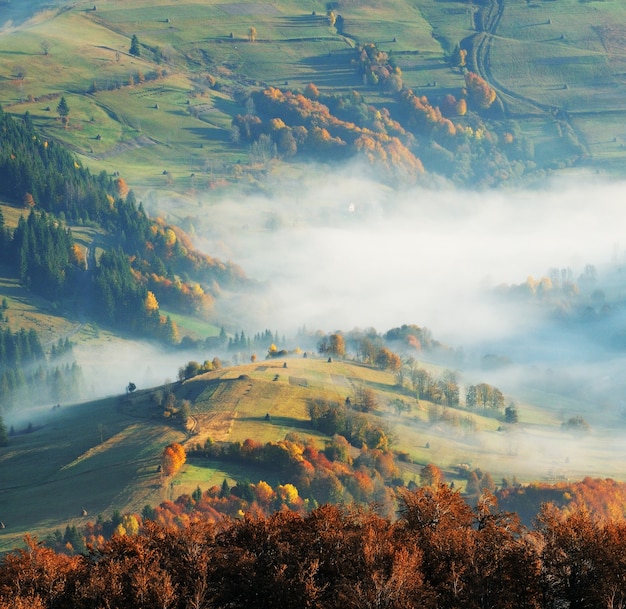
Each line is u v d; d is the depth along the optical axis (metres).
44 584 135.25
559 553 125.19
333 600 125.25
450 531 130.88
